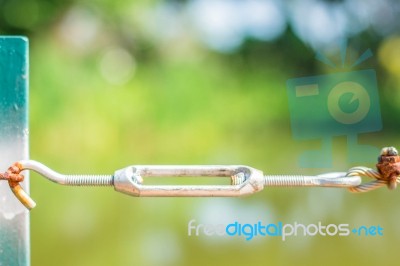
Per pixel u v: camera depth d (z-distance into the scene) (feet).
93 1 39.52
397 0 39.34
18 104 4.76
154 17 41.63
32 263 14.03
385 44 39.19
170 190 4.43
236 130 37.60
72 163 30.53
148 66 40.40
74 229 16.30
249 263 13.46
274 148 32.48
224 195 4.46
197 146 35.50
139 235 15.84
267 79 40.91
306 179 4.55
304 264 13.28
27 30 38.11
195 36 42.32
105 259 14.25
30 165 4.58
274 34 42.06
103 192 20.15
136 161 30.94
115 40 40.22
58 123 33.14
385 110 36.01
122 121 34.99
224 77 40.96
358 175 4.63
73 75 35.99
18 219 4.85
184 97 37.91
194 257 14.02
